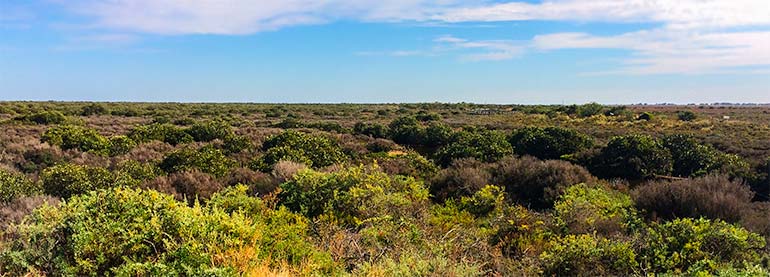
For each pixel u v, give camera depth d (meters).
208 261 4.62
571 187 9.62
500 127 35.44
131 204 5.25
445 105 75.81
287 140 17.56
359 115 52.81
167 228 5.01
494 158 16.41
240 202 7.35
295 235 5.79
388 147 21.48
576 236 6.63
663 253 5.62
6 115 36.09
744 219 7.64
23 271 4.55
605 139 27.36
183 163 11.84
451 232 6.76
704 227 6.04
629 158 14.11
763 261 5.77
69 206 5.20
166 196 5.61
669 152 14.39
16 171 12.76
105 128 28.86
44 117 30.09
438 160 17.19
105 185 9.23
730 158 14.30
